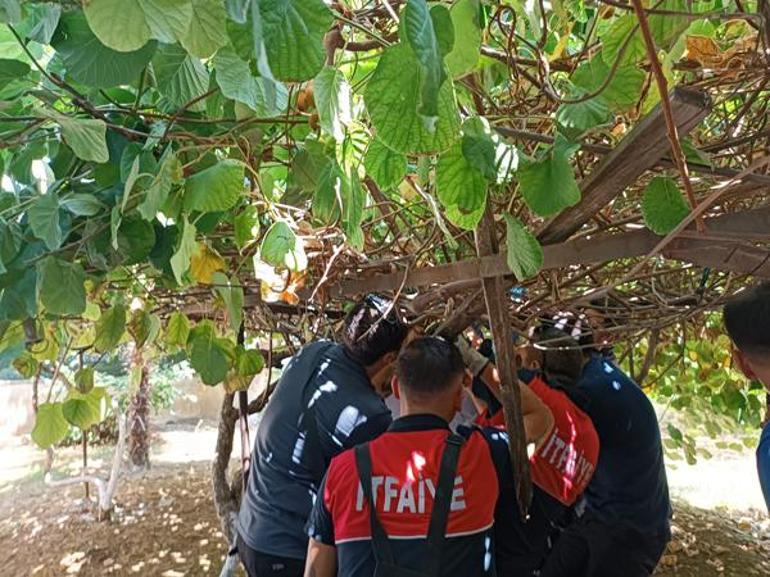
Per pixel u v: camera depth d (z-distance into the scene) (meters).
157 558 5.33
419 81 0.69
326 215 1.39
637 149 0.92
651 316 2.27
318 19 0.56
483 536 1.57
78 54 0.97
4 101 1.14
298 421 2.00
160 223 1.59
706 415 5.36
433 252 1.98
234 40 0.61
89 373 2.55
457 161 0.95
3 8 0.83
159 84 1.12
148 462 8.24
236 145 1.34
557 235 1.35
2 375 11.50
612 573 2.43
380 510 1.53
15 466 8.55
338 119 0.92
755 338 1.22
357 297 2.32
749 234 1.08
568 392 2.42
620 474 2.43
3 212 1.40
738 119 1.34
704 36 1.16
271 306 2.70
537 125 1.37
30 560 5.41
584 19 1.50
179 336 2.61
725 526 5.89
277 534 1.98
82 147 1.13
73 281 1.45
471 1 0.90
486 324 2.62
